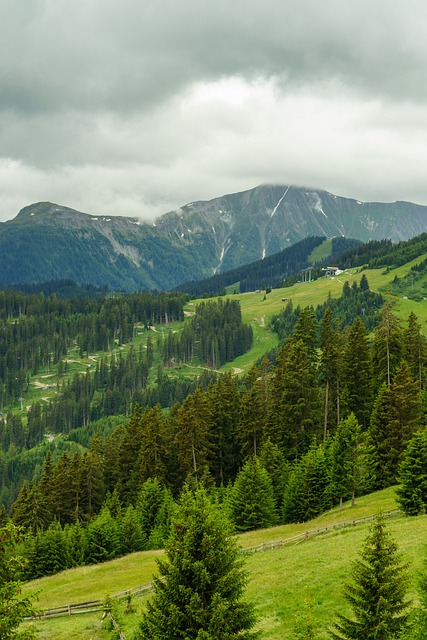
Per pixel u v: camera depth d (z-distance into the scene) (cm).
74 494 8656
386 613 2141
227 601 2230
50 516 8288
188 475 7712
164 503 7225
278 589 3856
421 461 5212
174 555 2323
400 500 5231
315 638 1975
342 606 3325
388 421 7081
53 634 4119
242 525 6506
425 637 2034
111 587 5353
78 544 6806
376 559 2191
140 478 8612
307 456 6881
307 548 4841
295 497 6681
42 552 6544
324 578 3834
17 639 1866
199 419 8362
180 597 2259
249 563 4797
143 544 7038
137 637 2373
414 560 3678
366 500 6456
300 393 8262
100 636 3969
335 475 6344
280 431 8262
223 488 7756
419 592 2255
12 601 1953
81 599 5031
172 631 2212
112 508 8200
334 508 6531
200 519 2386
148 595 4559
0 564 1975
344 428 6469
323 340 8619
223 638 2183
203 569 2228
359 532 4950
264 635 3161
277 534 5975
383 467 6912
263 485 6600
